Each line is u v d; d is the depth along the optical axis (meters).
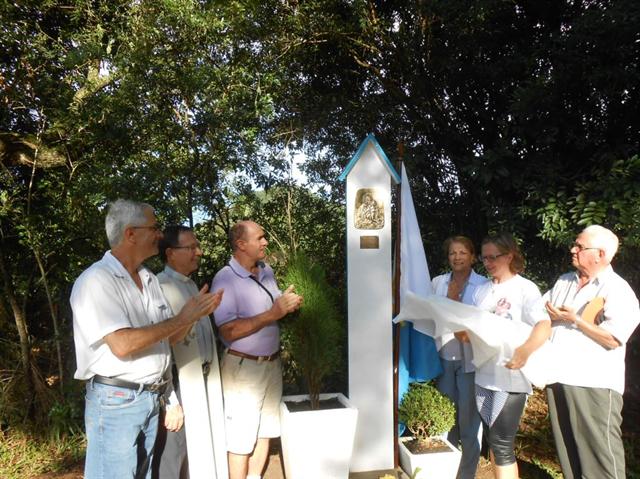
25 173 5.16
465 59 5.33
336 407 3.42
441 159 5.84
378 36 5.55
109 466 2.17
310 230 6.32
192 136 4.95
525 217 4.64
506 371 2.78
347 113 6.03
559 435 2.99
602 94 4.21
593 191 4.09
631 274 4.45
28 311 5.15
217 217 5.79
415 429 3.47
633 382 5.39
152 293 2.46
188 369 2.72
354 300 3.38
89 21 4.91
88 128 4.69
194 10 4.52
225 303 3.02
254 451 3.24
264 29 5.15
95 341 2.10
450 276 3.61
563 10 5.09
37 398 4.49
